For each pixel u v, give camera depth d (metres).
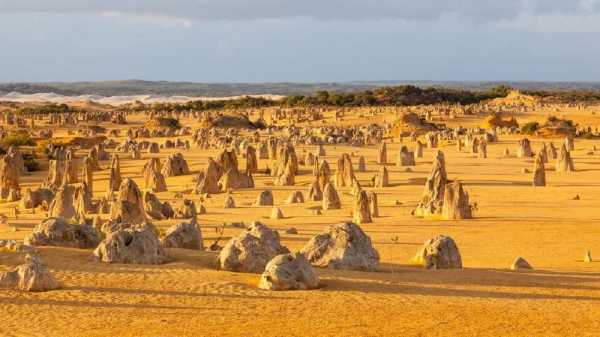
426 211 94.81
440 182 97.25
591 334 37.44
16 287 43.28
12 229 81.69
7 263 47.97
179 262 50.06
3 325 37.50
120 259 49.28
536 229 83.38
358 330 37.41
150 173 135.50
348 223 52.03
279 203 113.44
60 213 98.31
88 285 44.38
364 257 50.47
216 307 40.75
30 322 38.03
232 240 49.03
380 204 108.12
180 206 102.31
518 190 120.56
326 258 50.25
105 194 130.25
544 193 116.56
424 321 39.03
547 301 43.59
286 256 45.19
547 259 65.88
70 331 36.75
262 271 47.84
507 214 95.50
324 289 44.66
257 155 185.75
